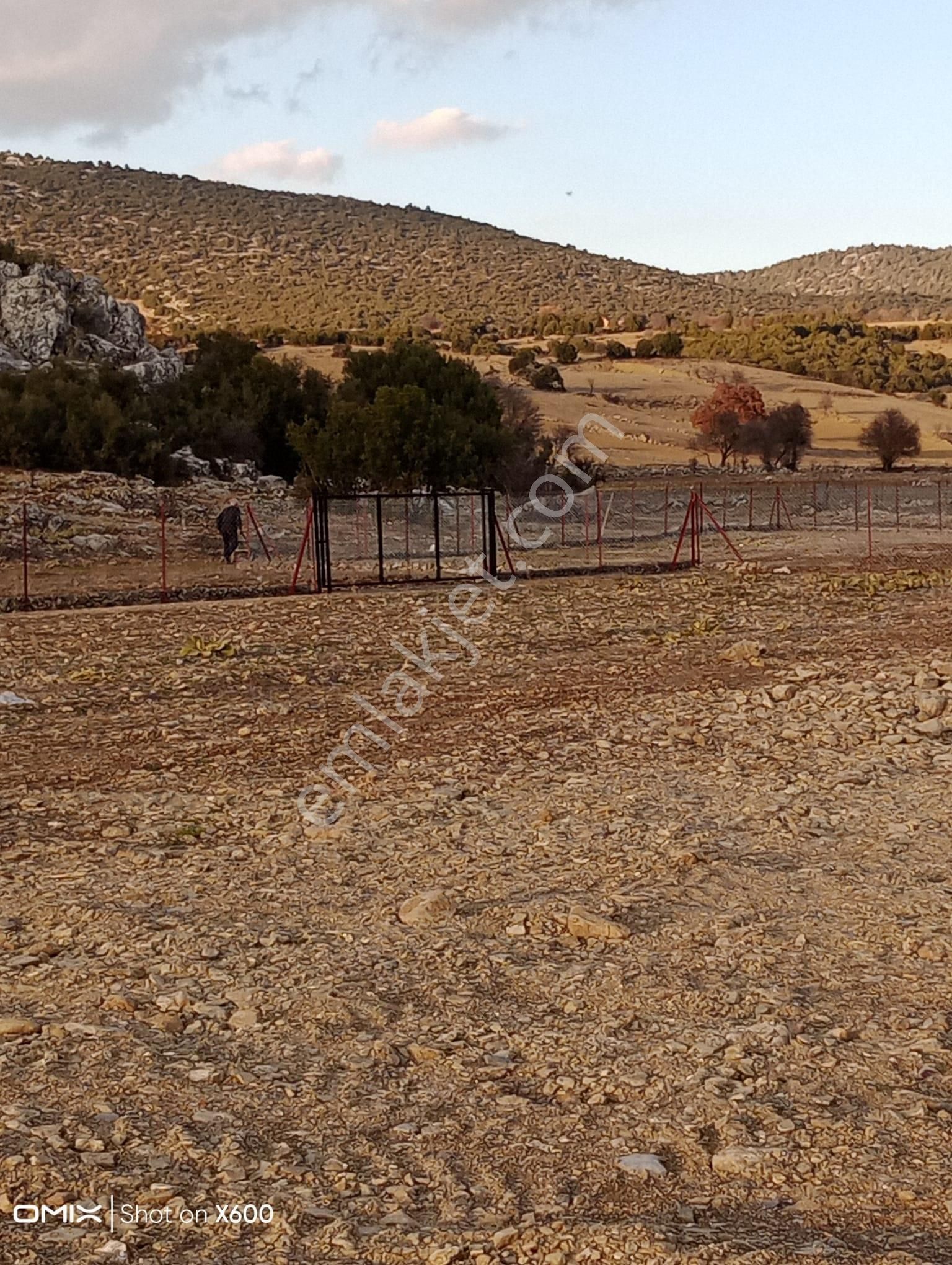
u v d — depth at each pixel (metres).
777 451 79.75
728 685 15.20
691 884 8.12
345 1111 5.32
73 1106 5.37
